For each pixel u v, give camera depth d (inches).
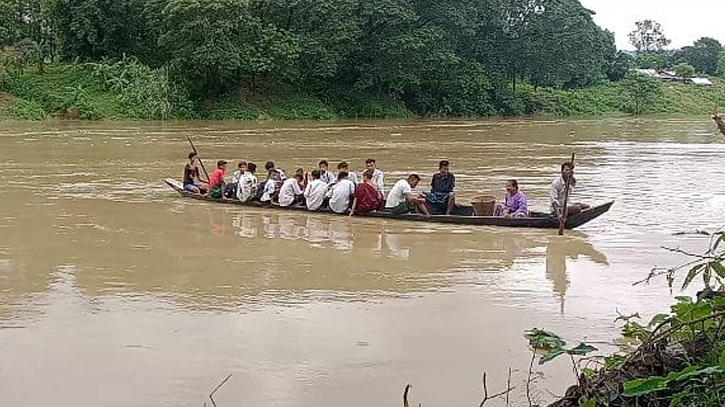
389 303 366.6
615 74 3294.8
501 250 485.4
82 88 1883.6
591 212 543.5
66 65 1999.3
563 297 379.2
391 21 2100.1
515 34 2571.4
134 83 1881.2
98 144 1216.8
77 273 421.1
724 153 1189.7
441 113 2410.2
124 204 653.3
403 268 437.4
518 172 925.2
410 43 2089.1
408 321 338.3
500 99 2522.1
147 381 269.4
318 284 401.4
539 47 2564.0
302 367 282.7
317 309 355.6
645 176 889.5
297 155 1102.4
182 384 267.0
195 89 1985.7
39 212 611.2
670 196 729.6
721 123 199.9
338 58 2094.0
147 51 2064.5
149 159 1011.3
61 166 922.1
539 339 187.5
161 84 1876.2
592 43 2645.2
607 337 316.2
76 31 1968.5
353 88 2268.7
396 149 1215.6
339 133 1556.3
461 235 531.2
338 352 298.4
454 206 597.3
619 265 445.7
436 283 405.1
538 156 1125.1
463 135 1558.8
